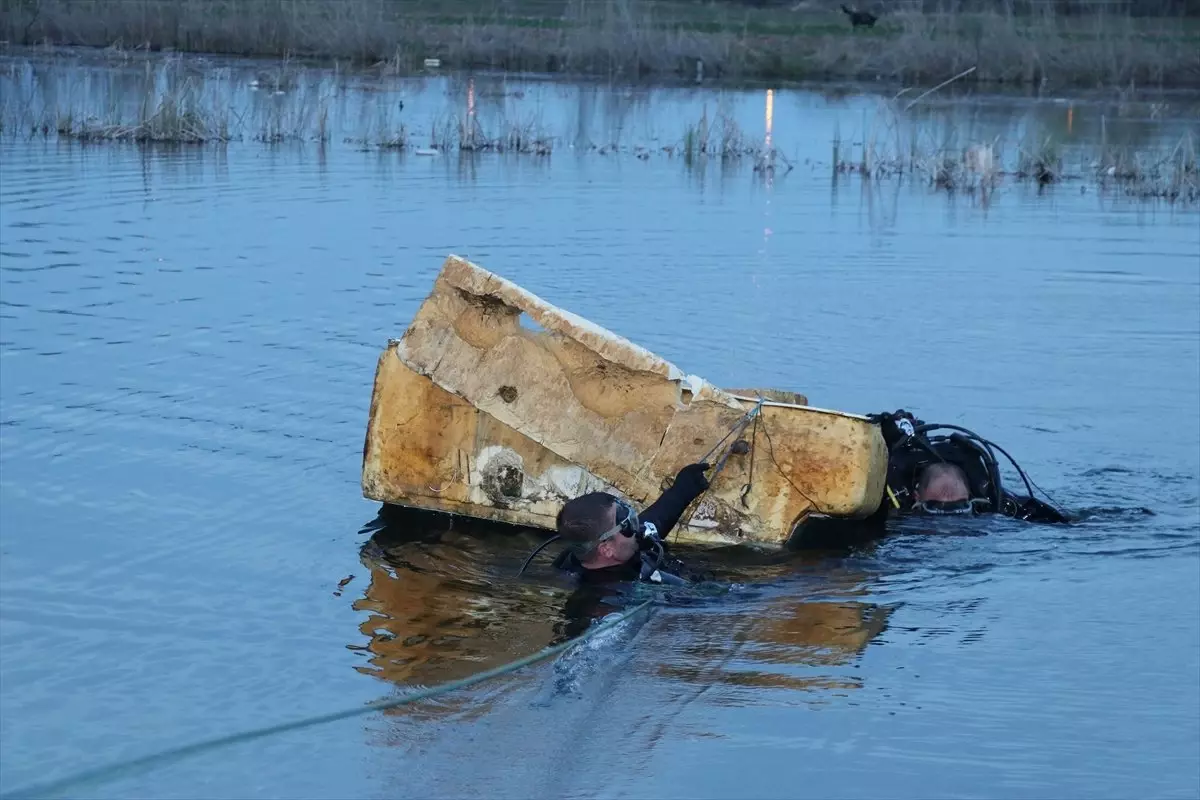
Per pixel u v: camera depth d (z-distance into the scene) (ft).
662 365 28.55
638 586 26.11
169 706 20.71
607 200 69.00
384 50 127.95
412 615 24.48
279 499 30.22
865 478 28.71
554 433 29.12
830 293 50.96
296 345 42.09
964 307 49.52
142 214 61.36
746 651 23.32
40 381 37.60
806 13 170.19
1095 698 21.59
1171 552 28.68
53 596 24.66
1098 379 41.57
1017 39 134.62
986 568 27.73
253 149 82.84
